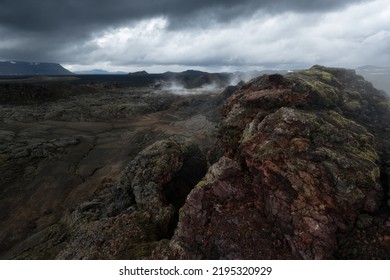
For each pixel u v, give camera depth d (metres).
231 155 17.61
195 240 13.88
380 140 16.55
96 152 51.03
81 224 25.44
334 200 12.34
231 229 13.43
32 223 30.83
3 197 35.94
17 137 55.91
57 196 36.19
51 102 96.56
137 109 84.25
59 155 48.28
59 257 19.72
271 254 12.30
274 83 19.53
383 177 13.74
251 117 17.89
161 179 22.50
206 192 14.77
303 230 12.21
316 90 18.36
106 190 35.06
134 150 51.47
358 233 11.95
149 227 18.56
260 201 13.85
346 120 16.70
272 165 13.73
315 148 13.88
